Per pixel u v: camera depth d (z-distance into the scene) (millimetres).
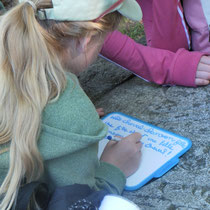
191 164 1044
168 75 1380
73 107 830
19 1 893
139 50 1408
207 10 1431
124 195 1022
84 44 892
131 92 1476
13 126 802
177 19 1462
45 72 814
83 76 1719
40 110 803
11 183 803
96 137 853
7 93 799
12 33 793
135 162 1076
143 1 1557
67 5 817
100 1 845
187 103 1286
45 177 923
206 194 937
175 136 1146
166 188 1000
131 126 1259
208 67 1317
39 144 829
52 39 831
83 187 841
